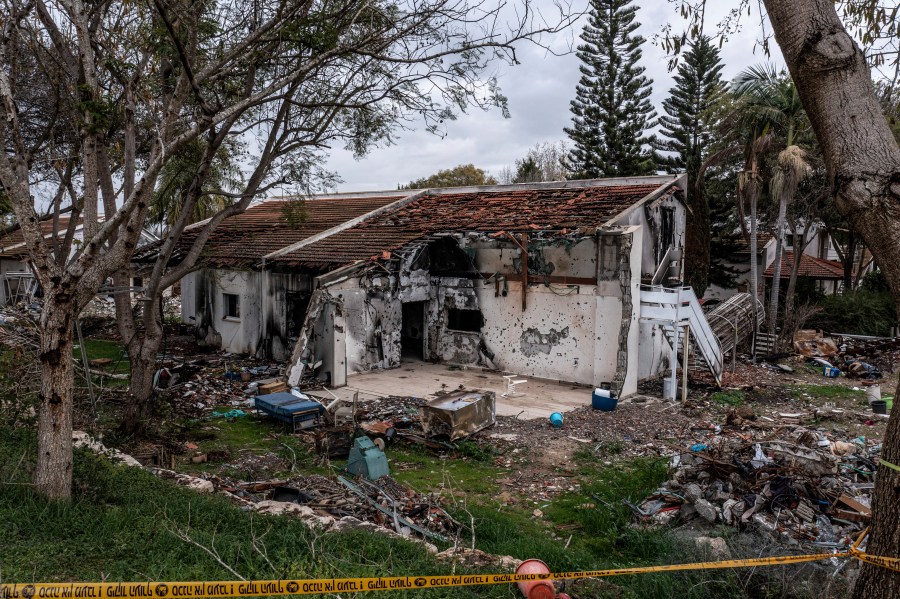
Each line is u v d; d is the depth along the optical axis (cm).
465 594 550
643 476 1059
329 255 1906
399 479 1062
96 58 1041
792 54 392
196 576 514
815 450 1029
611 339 1667
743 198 2477
